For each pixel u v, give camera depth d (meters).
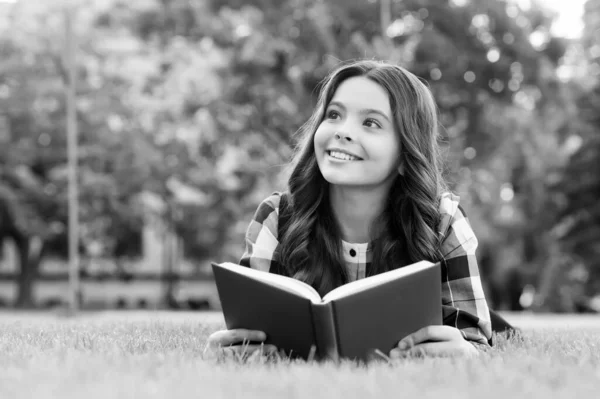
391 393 1.80
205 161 23.72
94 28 23.92
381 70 3.06
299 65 18.95
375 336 2.54
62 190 24.69
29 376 2.05
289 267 3.20
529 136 21.44
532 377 2.08
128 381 1.96
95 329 4.54
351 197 3.14
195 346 3.15
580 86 23.17
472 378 2.02
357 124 3.01
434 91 18.84
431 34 19.16
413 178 3.10
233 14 20.47
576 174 23.98
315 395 1.78
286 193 3.40
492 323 3.96
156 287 40.47
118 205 25.25
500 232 24.86
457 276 3.13
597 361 2.57
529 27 20.02
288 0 19.97
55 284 40.44
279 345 2.65
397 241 3.16
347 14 20.09
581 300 26.36
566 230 25.11
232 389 1.85
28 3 25.11
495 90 19.42
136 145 24.00
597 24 23.02
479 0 19.59
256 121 19.83
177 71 21.75
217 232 24.17
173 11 20.44
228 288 2.67
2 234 27.61
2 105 24.77
